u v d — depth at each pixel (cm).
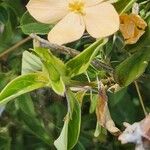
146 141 33
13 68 47
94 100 38
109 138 52
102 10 32
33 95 49
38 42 34
